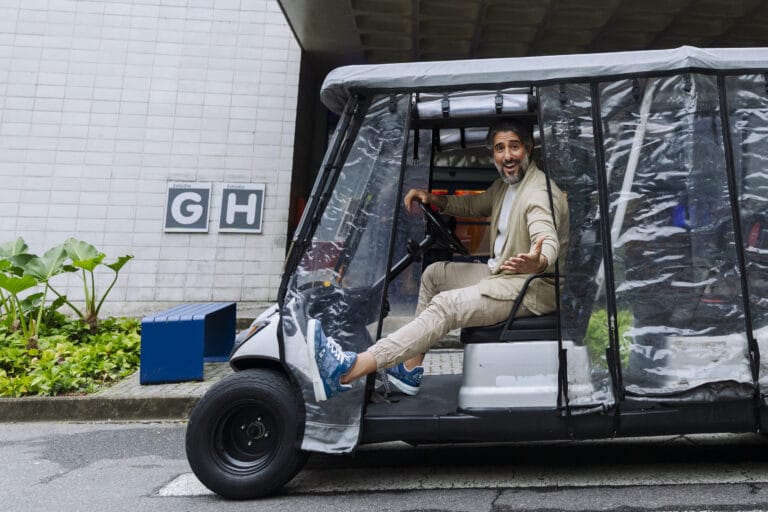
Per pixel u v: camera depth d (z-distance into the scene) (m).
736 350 2.64
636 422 2.63
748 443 3.41
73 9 8.61
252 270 8.44
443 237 3.50
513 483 2.84
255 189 8.52
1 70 8.47
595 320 2.67
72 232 8.34
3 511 2.62
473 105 3.22
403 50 8.49
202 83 8.63
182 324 5.03
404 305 3.72
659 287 2.68
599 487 2.74
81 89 8.52
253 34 8.72
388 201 2.85
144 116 8.55
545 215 2.71
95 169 8.44
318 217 2.82
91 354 5.45
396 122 2.88
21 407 4.50
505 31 7.73
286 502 2.66
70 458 3.50
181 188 8.48
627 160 2.74
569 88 2.79
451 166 4.39
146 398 4.52
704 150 2.73
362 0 7.15
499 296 2.74
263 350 2.77
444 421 2.68
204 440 2.71
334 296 2.78
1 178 8.35
